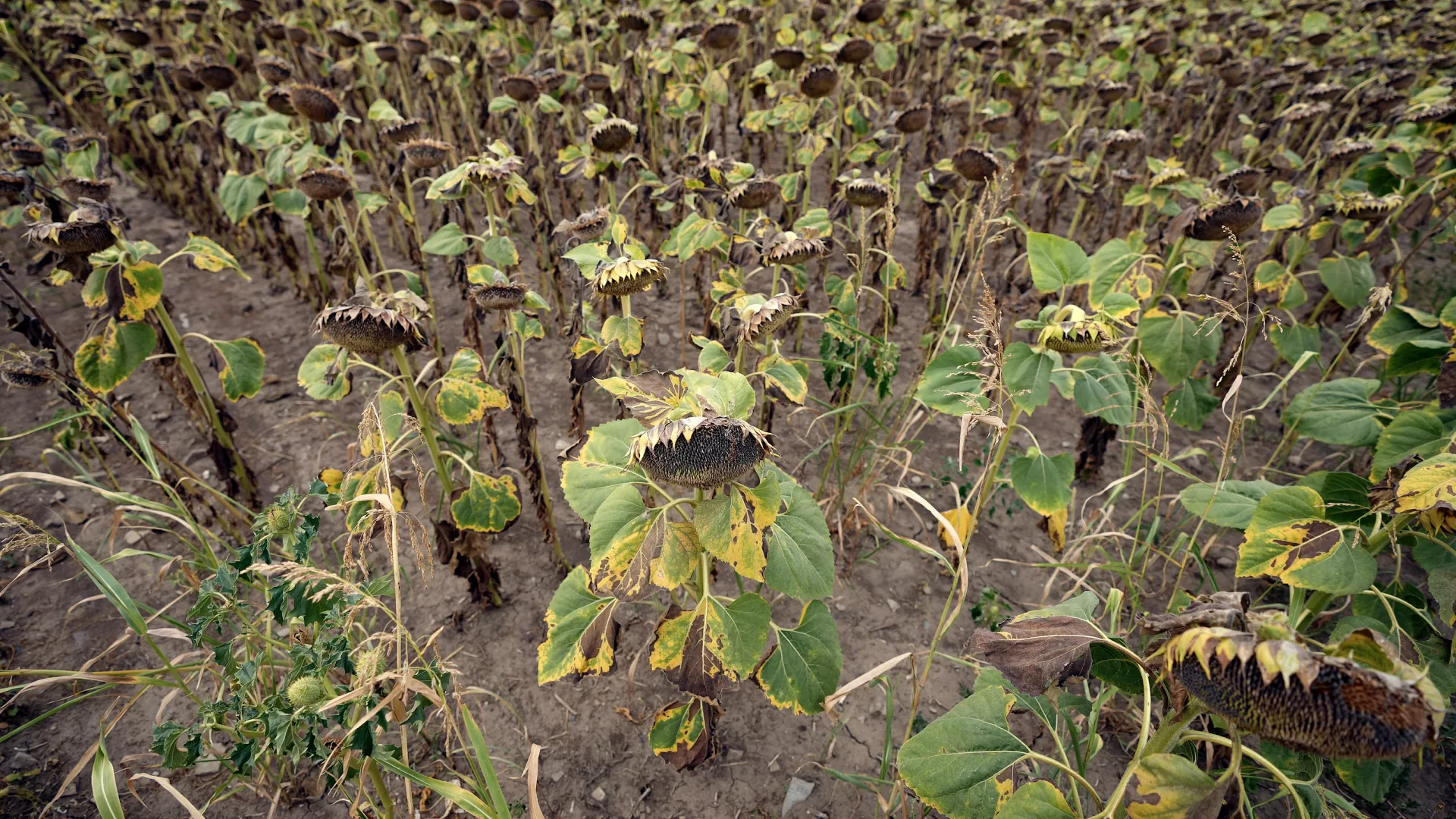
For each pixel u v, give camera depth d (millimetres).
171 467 3621
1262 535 2189
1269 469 4438
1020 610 3619
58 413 3973
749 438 1677
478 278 3170
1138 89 8797
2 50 8562
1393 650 1109
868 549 3967
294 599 1885
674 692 3221
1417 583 3621
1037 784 1739
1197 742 2404
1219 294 4852
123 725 2951
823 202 7594
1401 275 4691
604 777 2914
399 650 1997
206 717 1970
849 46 4746
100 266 2990
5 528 3725
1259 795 2697
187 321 5668
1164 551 3834
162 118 6156
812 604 2396
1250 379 5352
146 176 7570
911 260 6703
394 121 4656
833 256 6121
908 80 8719
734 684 3295
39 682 1988
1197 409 3455
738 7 7547
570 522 4129
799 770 2951
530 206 5527
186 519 2814
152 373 5105
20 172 3139
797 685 2262
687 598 3250
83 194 4184
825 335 3816
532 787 1892
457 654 3352
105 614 3398
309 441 4582
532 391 5102
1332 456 4301
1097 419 4070
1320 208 3869
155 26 8438
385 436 2748
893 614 3611
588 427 4715
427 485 4270
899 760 1887
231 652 2092
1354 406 3109
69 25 7133
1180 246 3426
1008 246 6609
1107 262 3443
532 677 3275
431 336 5000
